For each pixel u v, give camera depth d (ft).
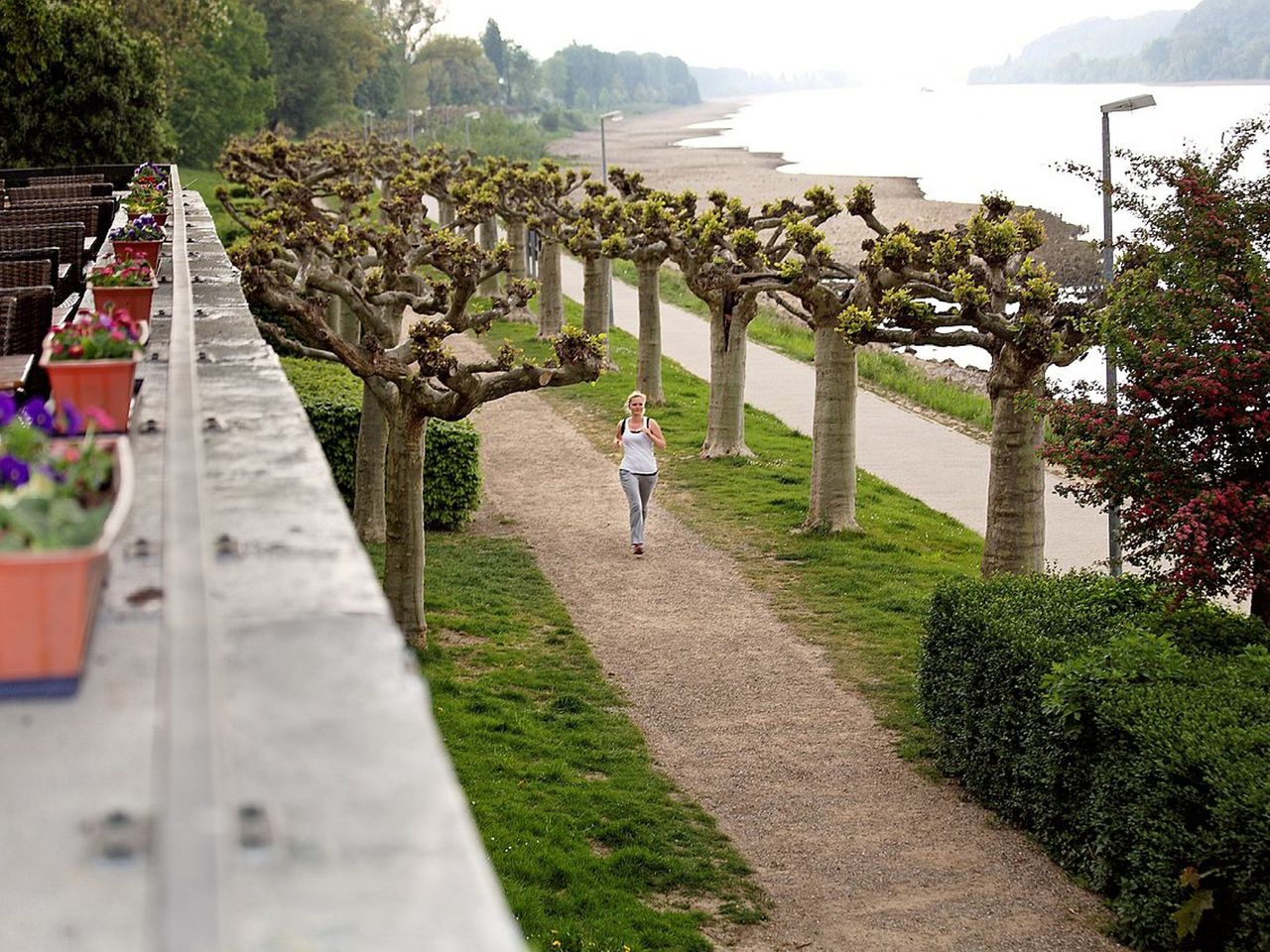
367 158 172.96
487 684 55.98
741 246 74.43
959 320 59.00
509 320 156.15
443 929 7.95
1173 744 35.88
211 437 18.45
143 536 15.08
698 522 82.33
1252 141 49.73
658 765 49.03
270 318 106.52
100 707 11.12
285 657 11.35
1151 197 49.67
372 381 57.00
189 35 196.75
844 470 78.59
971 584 50.19
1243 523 43.62
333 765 9.71
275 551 13.80
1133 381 46.19
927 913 38.06
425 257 64.59
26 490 12.42
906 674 57.72
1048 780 41.14
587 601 68.49
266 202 125.08
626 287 194.70
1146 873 35.78
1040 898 38.99
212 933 6.74
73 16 132.57
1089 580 50.14
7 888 8.80
